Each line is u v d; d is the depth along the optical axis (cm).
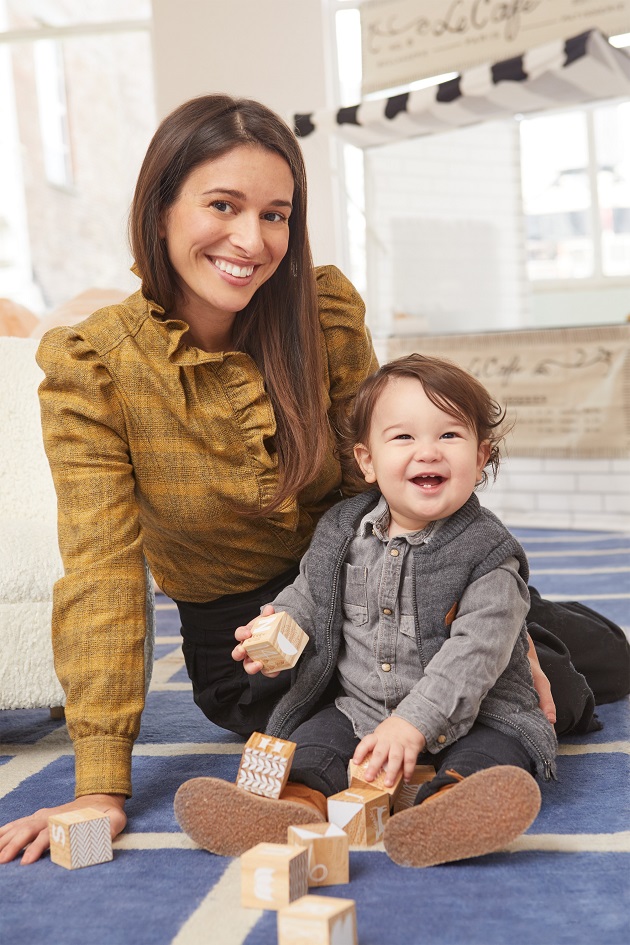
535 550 361
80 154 634
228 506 139
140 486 138
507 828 103
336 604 131
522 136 470
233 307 132
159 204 131
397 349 447
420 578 126
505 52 404
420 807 104
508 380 424
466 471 127
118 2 638
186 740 162
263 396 137
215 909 99
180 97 507
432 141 471
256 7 495
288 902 97
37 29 505
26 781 145
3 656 162
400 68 439
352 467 149
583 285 469
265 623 123
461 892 100
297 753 121
